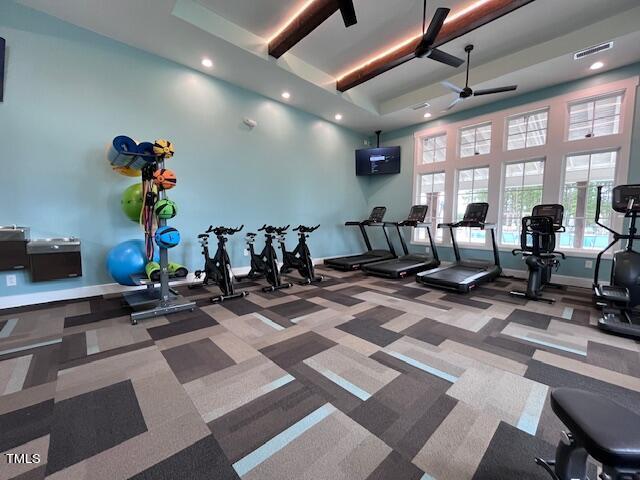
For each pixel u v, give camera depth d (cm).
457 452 131
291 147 568
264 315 306
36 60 312
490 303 353
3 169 301
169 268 334
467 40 391
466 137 589
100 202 357
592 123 444
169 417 152
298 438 139
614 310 310
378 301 360
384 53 429
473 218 492
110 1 295
